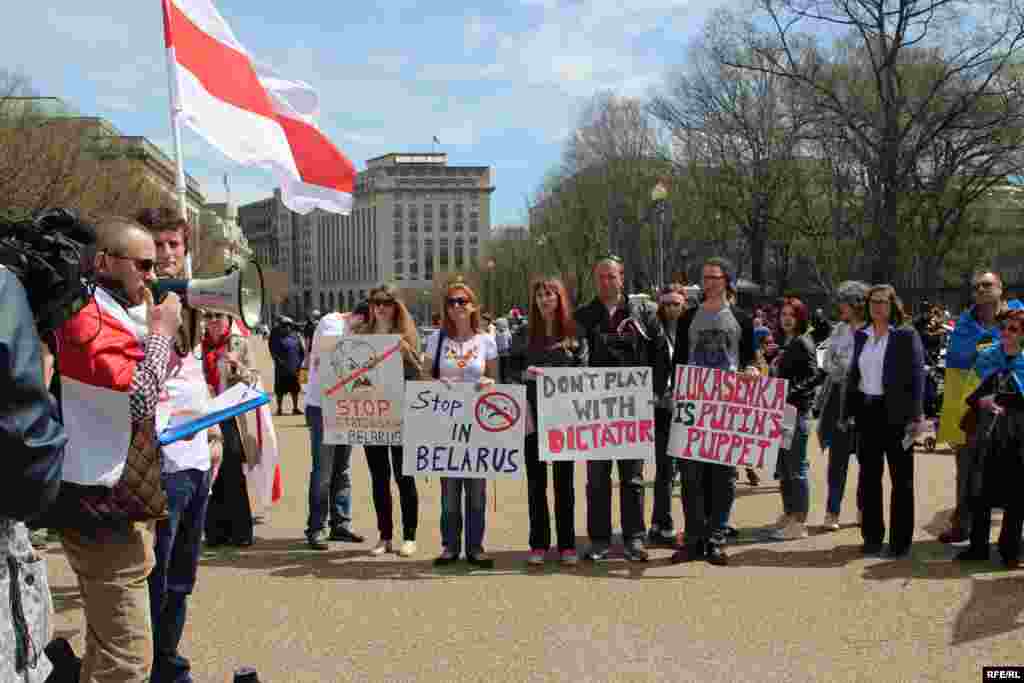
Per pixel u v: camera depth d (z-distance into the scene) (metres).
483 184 181.38
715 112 39.34
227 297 4.11
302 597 6.07
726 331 7.13
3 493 2.33
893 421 7.00
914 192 32.75
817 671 4.67
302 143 8.62
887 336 7.14
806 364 7.90
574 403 6.98
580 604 5.88
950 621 5.45
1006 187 38.94
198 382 4.89
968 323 7.70
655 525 7.82
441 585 6.38
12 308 2.32
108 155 39.53
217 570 6.83
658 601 5.94
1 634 2.43
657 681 4.56
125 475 3.57
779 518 8.46
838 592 6.12
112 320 3.56
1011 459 6.68
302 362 19.95
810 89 32.72
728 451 6.93
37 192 26.42
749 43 32.66
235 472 7.64
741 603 5.88
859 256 35.41
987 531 6.90
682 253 42.38
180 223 5.06
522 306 76.75
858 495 8.17
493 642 5.14
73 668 4.05
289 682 4.57
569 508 7.01
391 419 7.23
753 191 39.09
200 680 4.60
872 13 29.64
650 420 7.01
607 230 55.69
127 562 3.70
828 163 36.81
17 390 2.28
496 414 6.96
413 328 7.59
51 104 43.50
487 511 9.13
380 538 7.44
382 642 5.15
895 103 30.17
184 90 7.43
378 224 179.62
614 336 7.23
